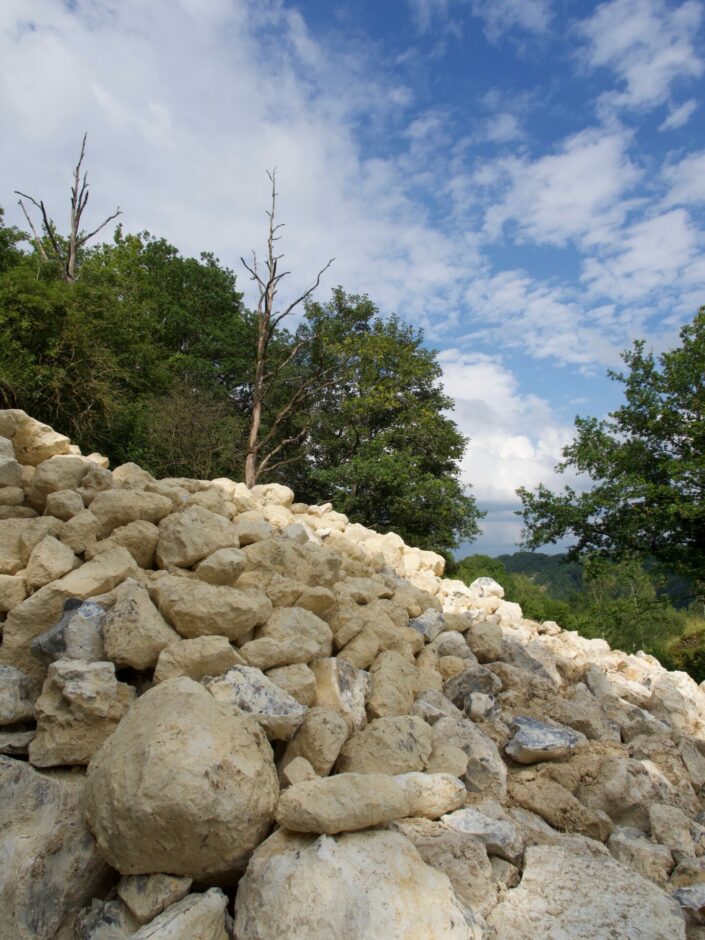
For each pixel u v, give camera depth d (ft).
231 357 96.37
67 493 17.71
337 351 84.79
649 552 48.62
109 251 92.12
